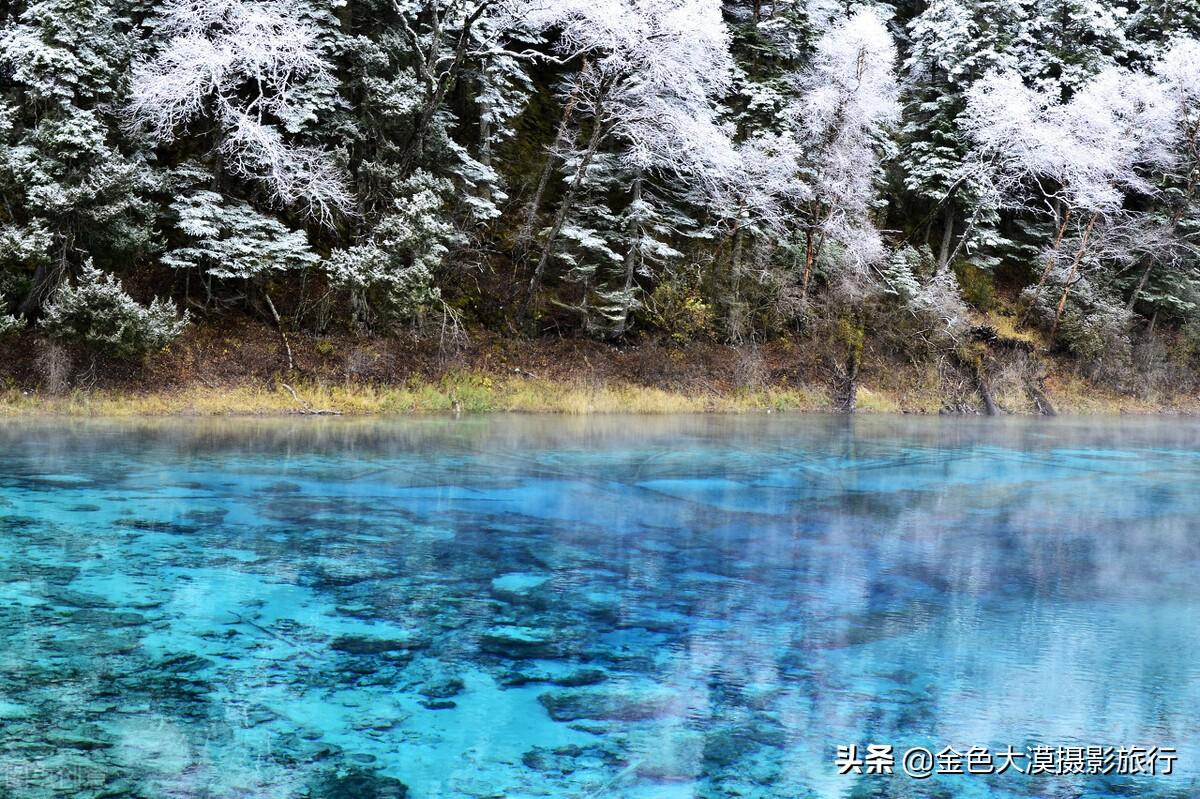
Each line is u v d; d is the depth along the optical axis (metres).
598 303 25.47
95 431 13.97
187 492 9.06
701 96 23.73
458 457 12.46
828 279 28.97
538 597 5.68
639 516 8.63
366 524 7.85
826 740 3.65
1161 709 4.07
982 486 11.32
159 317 16.98
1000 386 29.33
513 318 24.09
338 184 20.19
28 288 17.00
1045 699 4.14
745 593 5.91
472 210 23.25
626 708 3.93
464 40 21.38
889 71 29.59
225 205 19.95
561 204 26.27
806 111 27.89
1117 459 14.91
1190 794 3.29
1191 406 32.31
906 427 21.02
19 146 17.12
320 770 3.26
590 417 20.69
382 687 4.10
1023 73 34.97
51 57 16.95
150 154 19.25
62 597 5.36
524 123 29.23
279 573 6.09
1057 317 32.53
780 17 31.11
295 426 15.98
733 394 25.17
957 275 33.69
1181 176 34.84
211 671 4.24
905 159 34.28
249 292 20.25
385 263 20.12
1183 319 35.28
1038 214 37.91
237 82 19.42
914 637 5.04
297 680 4.16
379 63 22.00
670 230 26.14
